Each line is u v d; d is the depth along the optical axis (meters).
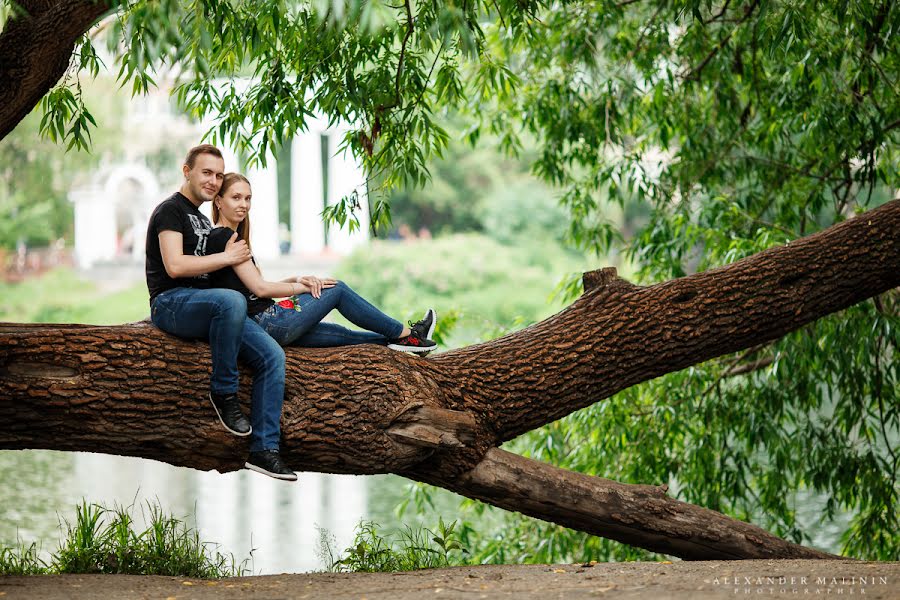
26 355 5.32
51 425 5.38
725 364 9.62
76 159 40.47
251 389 5.59
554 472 6.52
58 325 5.69
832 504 9.23
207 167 5.62
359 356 6.01
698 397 9.56
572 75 9.92
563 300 9.78
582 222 10.34
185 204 5.62
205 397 5.59
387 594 4.88
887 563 5.42
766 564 5.43
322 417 5.80
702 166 10.06
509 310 34.12
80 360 5.38
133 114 44.19
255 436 5.49
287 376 5.81
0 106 5.63
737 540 6.55
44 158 39.41
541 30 9.73
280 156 43.66
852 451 9.05
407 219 48.16
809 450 9.06
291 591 5.05
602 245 10.40
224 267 5.66
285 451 5.81
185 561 6.09
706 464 9.19
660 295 6.78
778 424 9.23
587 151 10.23
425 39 5.64
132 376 5.45
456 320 10.11
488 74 8.82
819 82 8.15
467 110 10.23
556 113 9.92
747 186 10.16
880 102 8.95
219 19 6.02
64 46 5.68
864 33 7.70
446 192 46.97
